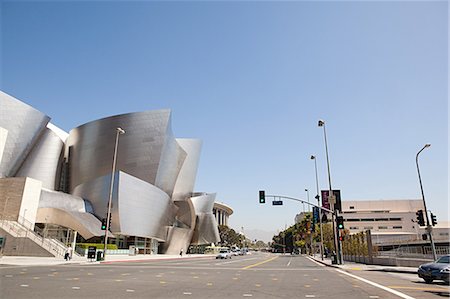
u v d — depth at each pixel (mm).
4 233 38312
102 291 12305
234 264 35531
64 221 51750
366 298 11547
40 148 71375
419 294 12688
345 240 50031
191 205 85062
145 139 73062
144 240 64625
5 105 63094
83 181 73688
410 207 127875
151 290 12875
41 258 34531
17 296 10703
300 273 23453
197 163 102188
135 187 61094
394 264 32375
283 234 168875
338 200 37000
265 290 13398
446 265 17203
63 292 11797
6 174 62688
